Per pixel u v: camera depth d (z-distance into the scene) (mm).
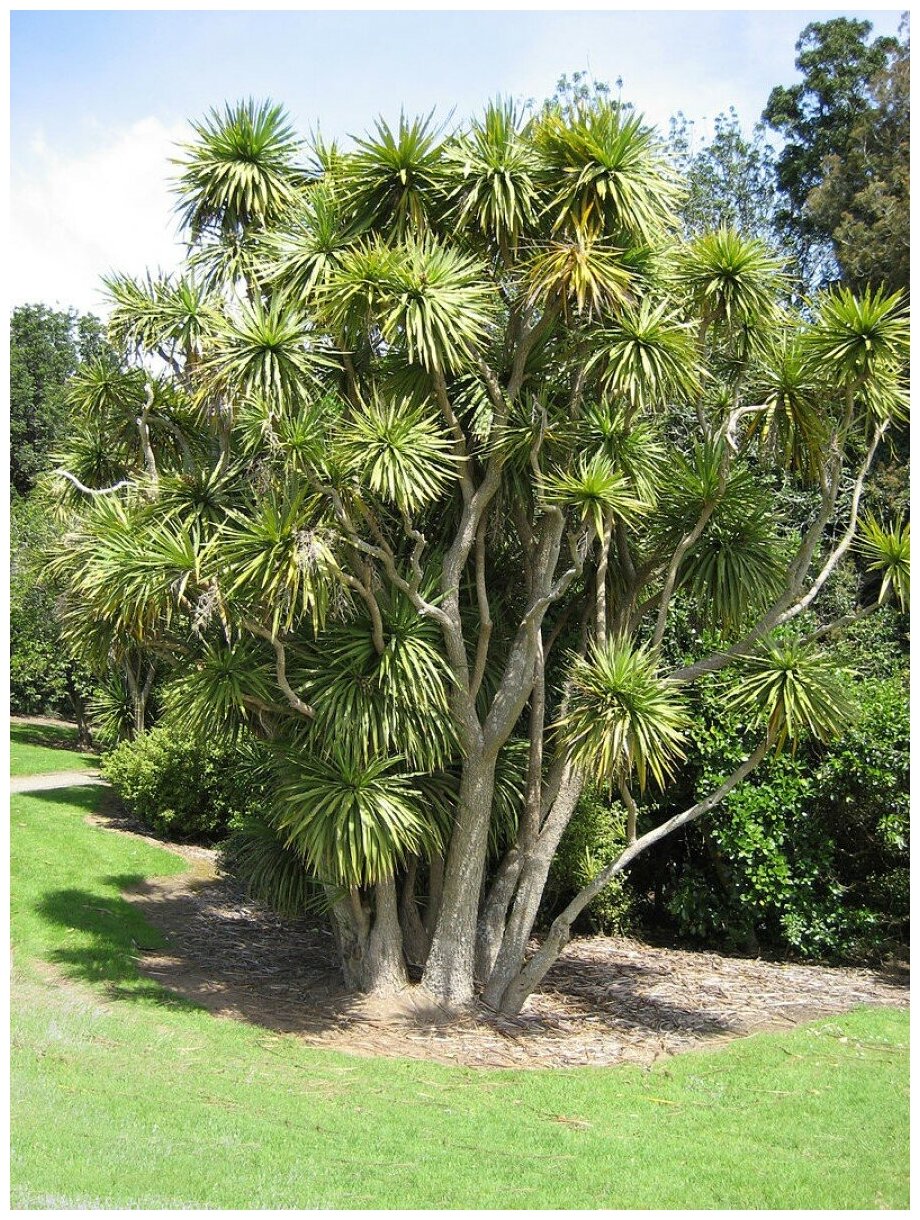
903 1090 6016
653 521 8297
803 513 14266
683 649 10961
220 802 13094
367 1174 4555
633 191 7121
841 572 13422
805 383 7465
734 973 9281
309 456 6539
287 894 8562
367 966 7711
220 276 7930
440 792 7828
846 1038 7121
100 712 16969
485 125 7121
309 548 6406
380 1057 6508
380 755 7238
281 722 7781
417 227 7145
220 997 7570
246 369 6750
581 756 6766
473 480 7977
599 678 6871
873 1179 4734
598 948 10094
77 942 8312
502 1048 6910
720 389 8750
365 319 6914
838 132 20266
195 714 7484
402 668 6969
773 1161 4934
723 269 7434
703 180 19328
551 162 7172
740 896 9828
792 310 8422
